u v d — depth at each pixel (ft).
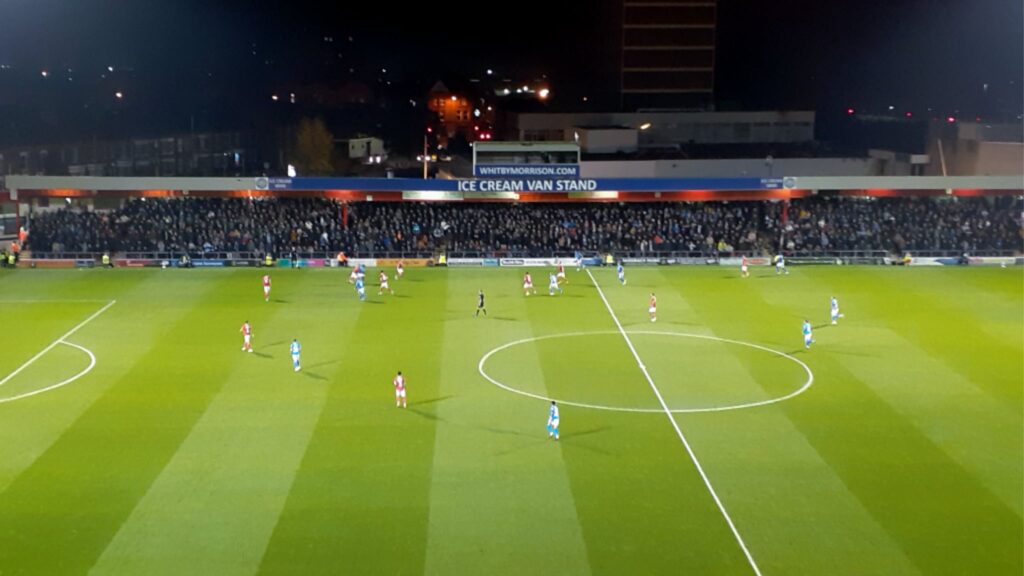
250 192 244.63
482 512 98.43
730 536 93.45
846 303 195.00
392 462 111.14
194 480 106.22
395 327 173.37
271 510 98.84
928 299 198.39
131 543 91.97
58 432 120.78
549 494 102.68
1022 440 118.32
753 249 246.27
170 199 260.01
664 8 395.75
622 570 87.10
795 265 238.07
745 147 350.23
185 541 92.38
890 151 326.03
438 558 89.10
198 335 167.32
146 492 103.09
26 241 241.14
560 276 219.61
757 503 100.68
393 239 244.83
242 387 138.62
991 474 108.06
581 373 146.10
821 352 157.99
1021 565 87.76
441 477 107.04
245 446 115.96
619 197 249.14
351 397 134.21
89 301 194.80
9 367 148.46
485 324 175.83
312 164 388.78
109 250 239.09
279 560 88.79
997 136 295.48
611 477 107.14
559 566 87.76
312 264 235.81
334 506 99.71
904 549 90.84
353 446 115.96
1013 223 250.57
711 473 108.37
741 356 155.63
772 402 132.77
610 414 127.65
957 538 92.94
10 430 121.49
